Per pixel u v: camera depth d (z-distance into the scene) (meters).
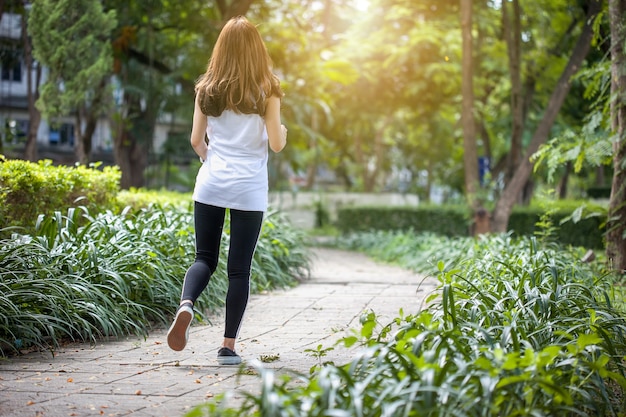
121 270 5.60
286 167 32.31
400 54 18.42
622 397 3.46
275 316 6.08
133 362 4.17
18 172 6.21
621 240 7.62
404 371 2.82
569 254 8.03
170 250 6.46
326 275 10.42
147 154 17.38
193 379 3.74
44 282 4.83
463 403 2.67
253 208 4.16
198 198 4.16
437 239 12.82
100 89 13.20
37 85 13.88
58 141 30.28
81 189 7.22
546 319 4.04
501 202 13.63
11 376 3.82
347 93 21.48
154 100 16.55
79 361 4.21
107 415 3.08
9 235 6.02
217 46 4.17
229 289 4.16
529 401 2.71
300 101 17.28
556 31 14.95
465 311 4.14
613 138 7.40
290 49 17.53
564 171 22.97
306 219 27.59
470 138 13.76
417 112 23.80
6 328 4.42
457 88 20.47
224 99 4.12
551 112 13.12
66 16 11.45
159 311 5.66
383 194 28.48
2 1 12.50
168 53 16.83
